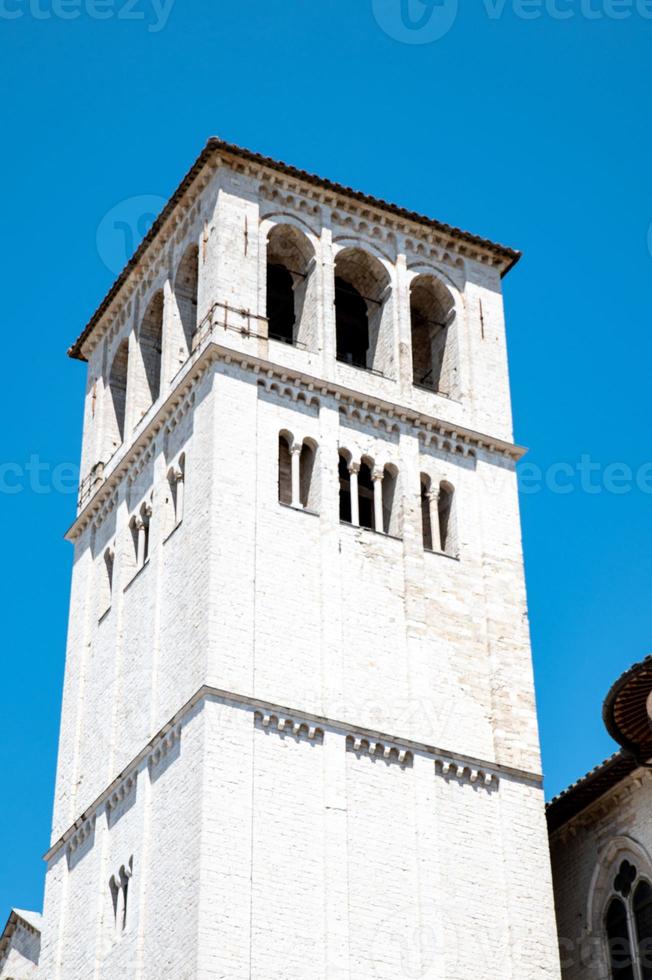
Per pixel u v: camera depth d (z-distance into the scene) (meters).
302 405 78.75
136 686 76.06
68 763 80.31
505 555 80.25
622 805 74.06
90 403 92.19
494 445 83.19
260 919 65.19
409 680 74.00
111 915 72.19
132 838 71.69
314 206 85.06
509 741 74.88
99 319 92.94
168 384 82.00
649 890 71.69
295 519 75.25
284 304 87.56
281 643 71.81
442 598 77.12
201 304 80.75
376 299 86.19
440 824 71.19
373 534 77.00
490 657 76.75
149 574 78.31
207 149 82.88
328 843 68.00
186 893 65.81
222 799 66.94
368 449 79.44
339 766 70.00
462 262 88.81
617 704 67.56
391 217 87.06
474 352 85.88
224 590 71.75
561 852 77.31
